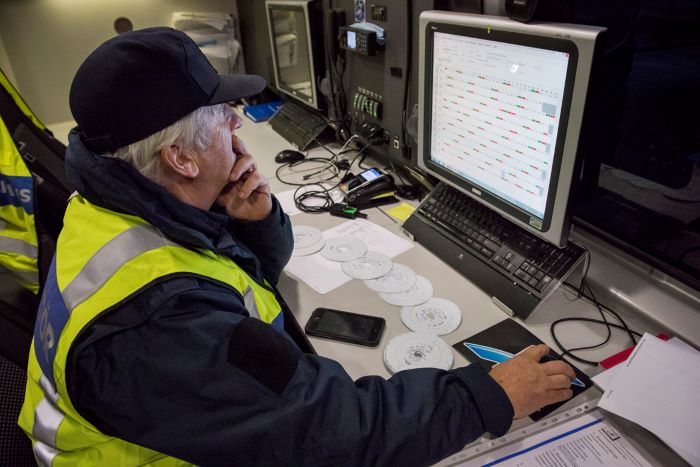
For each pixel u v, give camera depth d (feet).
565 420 2.44
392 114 4.90
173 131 2.22
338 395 2.17
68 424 2.23
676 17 5.74
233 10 8.19
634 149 4.89
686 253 3.37
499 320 3.14
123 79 2.08
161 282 2.08
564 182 2.71
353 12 5.12
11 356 2.75
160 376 1.97
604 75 3.78
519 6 2.68
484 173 3.42
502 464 2.26
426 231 3.96
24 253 4.02
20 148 4.56
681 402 2.40
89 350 1.95
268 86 8.04
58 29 7.06
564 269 3.03
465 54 3.21
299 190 5.09
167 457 2.31
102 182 2.16
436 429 2.21
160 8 7.59
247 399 2.02
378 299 3.39
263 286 3.04
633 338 2.90
